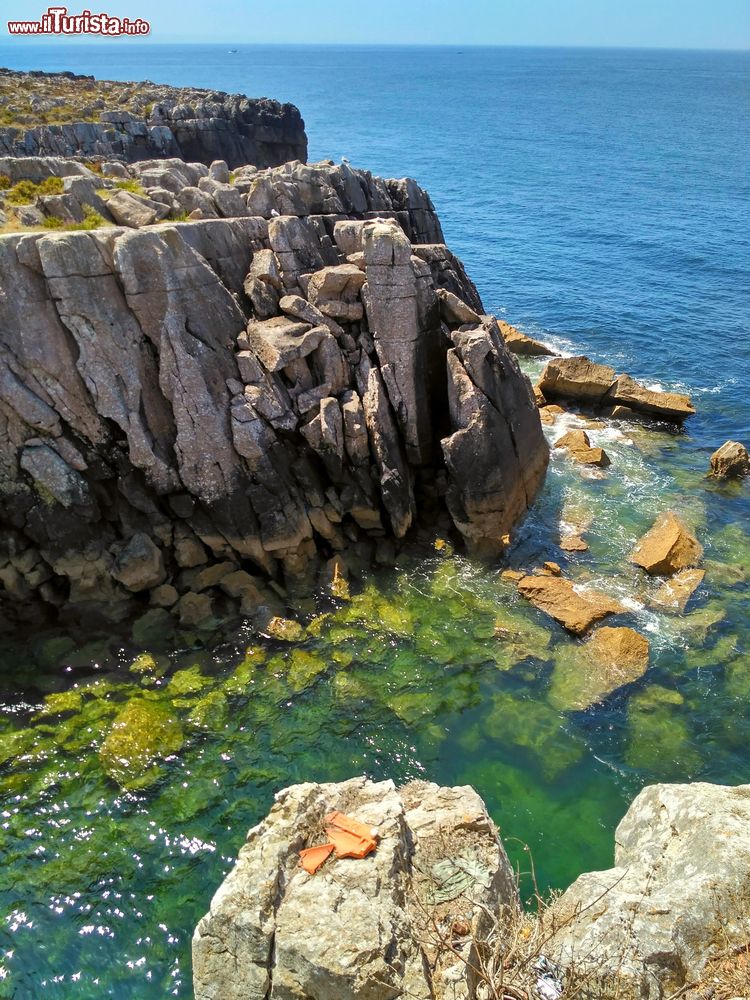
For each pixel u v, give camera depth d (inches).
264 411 1044.5
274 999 425.1
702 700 884.6
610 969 417.1
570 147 5900.6
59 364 952.9
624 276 2628.0
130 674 900.6
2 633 959.6
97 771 781.3
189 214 1235.2
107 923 652.1
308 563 1081.4
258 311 1135.6
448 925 427.5
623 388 1588.3
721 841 496.1
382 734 835.4
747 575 1089.4
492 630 975.0
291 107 3329.2
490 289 2470.5
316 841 469.4
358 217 1579.7
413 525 1154.0
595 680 901.2
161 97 3235.7
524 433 1179.9
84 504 979.3
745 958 421.1
